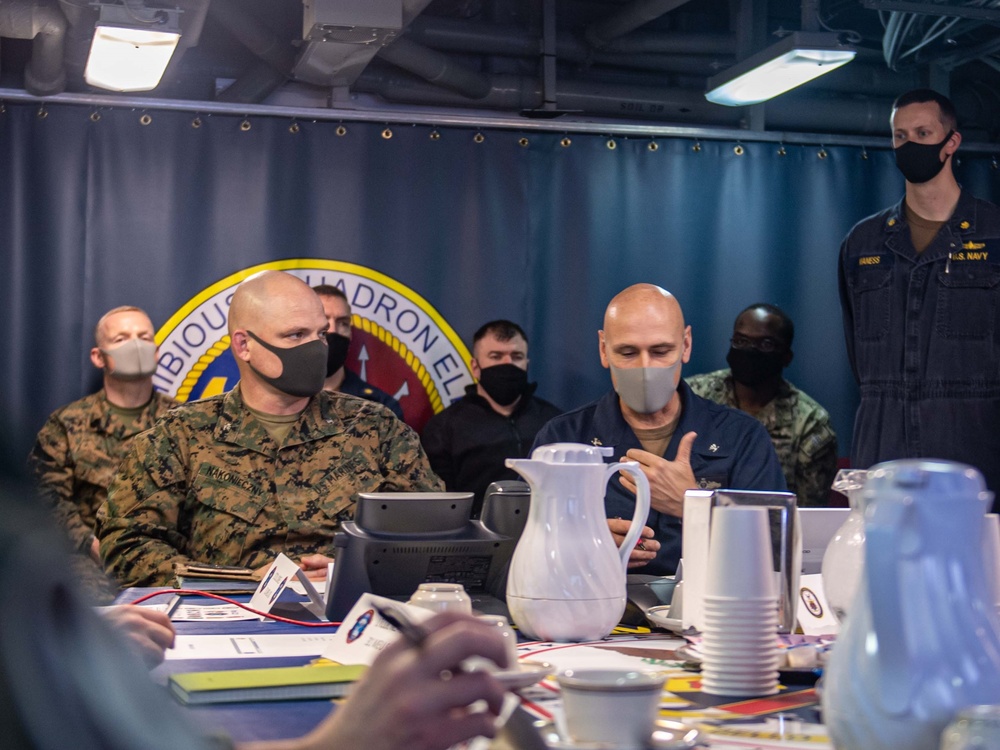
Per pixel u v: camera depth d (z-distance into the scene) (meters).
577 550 1.70
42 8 4.08
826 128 5.45
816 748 1.03
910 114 3.54
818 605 1.78
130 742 0.42
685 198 5.02
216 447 2.91
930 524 0.91
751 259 5.07
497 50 5.14
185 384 4.57
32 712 0.39
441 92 5.16
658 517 2.68
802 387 5.09
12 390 4.43
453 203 4.84
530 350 4.88
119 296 4.52
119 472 2.91
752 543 1.31
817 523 1.92
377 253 4.76
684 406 2.85
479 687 0.75
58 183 4.49
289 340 2.93
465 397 4.75
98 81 4.23
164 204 4.57
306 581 1.98
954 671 0.89
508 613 1.89
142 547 2.73
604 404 2.88
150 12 3.73
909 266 3.66
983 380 3.57
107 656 0.43
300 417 3.01
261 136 4.66
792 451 4.70
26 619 0.40
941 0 4.80
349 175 4.74
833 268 5.14
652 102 5.34
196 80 5.07
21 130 4.48
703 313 5.03
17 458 0.43
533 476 1.73
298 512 2.89
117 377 4.28
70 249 4.49
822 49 4.18
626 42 5.25
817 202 5.13
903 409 3.66
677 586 1.76
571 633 1.68
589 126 4.94
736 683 1.28
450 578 1.95
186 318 4.57
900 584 0.90
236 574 2.40
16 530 0.41
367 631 1.49
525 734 0.97
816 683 1.36
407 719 0.74
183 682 1.27
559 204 4.93
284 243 4.67
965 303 3.58
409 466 3.09
